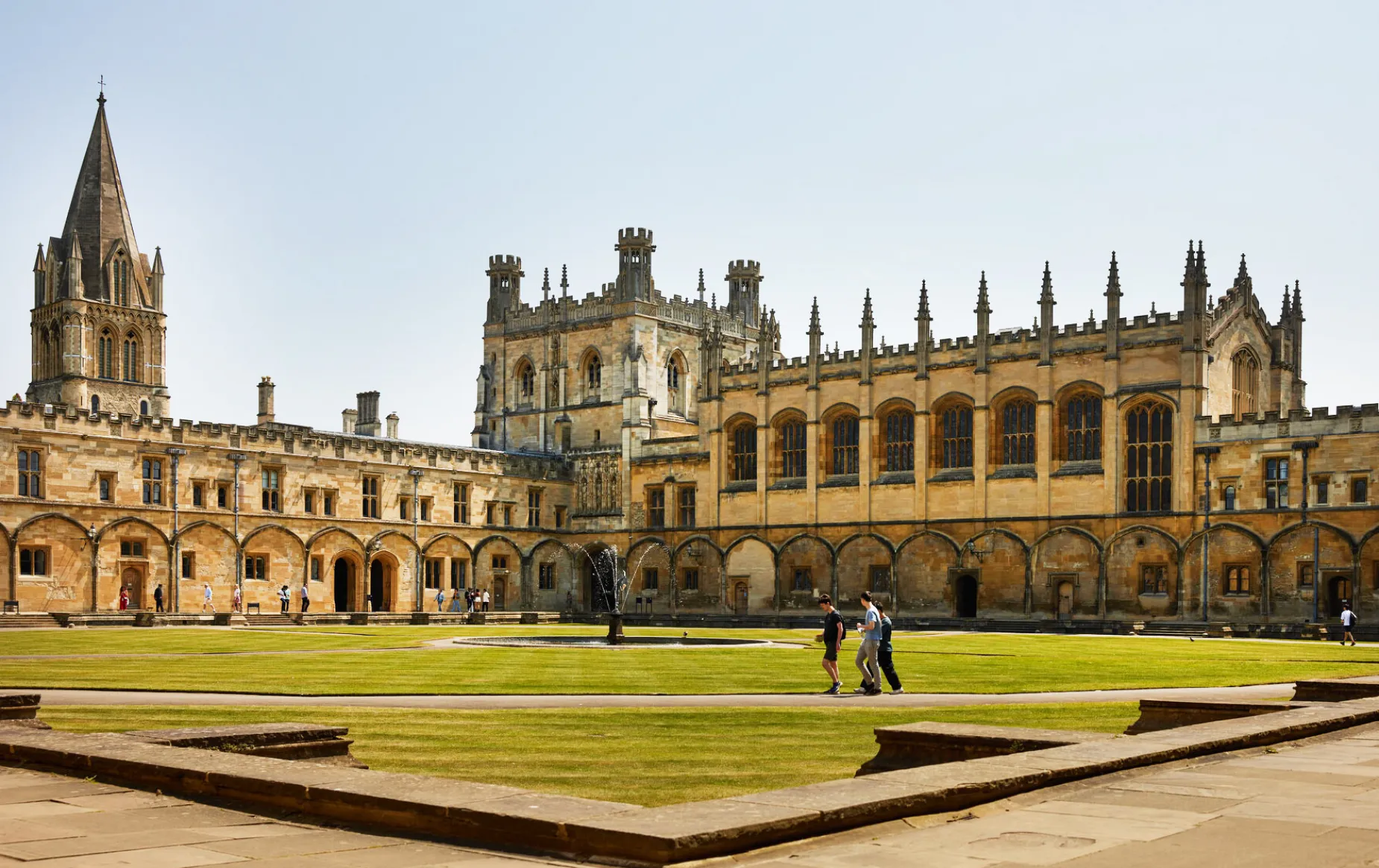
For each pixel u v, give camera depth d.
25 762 16.88
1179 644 61.50
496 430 127.44
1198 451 84.06
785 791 13.69
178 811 14.23
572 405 121.75
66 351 164.12
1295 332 98.69
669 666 42.62
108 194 171.75
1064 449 90.69
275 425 115.38
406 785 13.97
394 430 126.31
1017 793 14.73
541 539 114.56
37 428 84.94
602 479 115.69
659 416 118.50
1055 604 89.06
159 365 173.25
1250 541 81.31
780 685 35.38
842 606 99.25
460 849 12.43
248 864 11.92
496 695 32.09
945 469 96.25
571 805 12.96
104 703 29.67
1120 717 27.44
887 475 98.75
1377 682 27.34
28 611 83.75
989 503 92.69
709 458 108.75
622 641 60.62
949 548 94.06
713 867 11.48
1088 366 89.31
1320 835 12.88
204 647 53.28
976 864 11.70
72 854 12.28
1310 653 53.03
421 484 105.75
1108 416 87.75
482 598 103.12
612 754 21.91
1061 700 31.27
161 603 87.62
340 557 101.06
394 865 11.84
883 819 13.24
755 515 105.50
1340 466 78.56
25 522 83.88
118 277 170.75
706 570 107.81
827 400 102.38
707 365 110.06
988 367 93.69
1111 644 59.91
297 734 18.50
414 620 87.31
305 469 98.44
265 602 95.56
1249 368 92.50
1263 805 14.30
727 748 22.72
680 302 122.44
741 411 107.50
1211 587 82.75
